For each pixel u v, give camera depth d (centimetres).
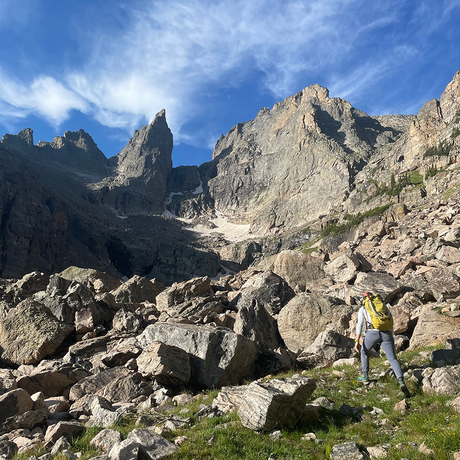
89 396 1155
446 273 1878
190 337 1338
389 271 2570
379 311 921
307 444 679
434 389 809
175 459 642
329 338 1404
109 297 2416
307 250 17812
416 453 588
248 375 1381
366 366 955
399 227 4391
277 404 718
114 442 728
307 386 766
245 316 1666
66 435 817
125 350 1457
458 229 2820
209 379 1231
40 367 1473
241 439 705
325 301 1755
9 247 18650
